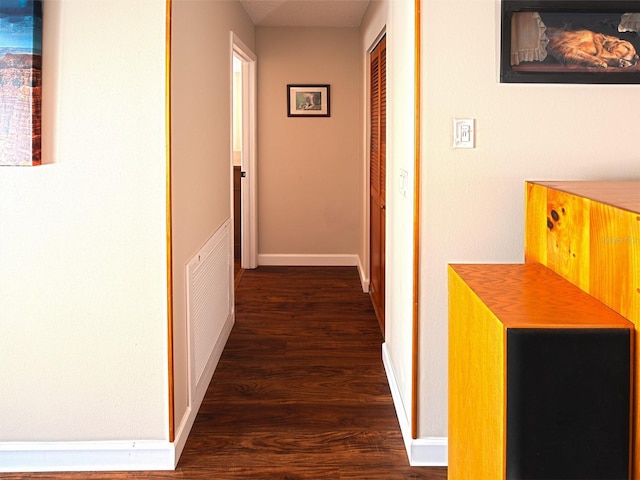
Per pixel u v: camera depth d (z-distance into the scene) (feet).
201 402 10.23
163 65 7.81
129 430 8.27
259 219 20.61
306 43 19.71
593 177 8.02
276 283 18.33
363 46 17.74
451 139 7.96
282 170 20.36
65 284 8.05
